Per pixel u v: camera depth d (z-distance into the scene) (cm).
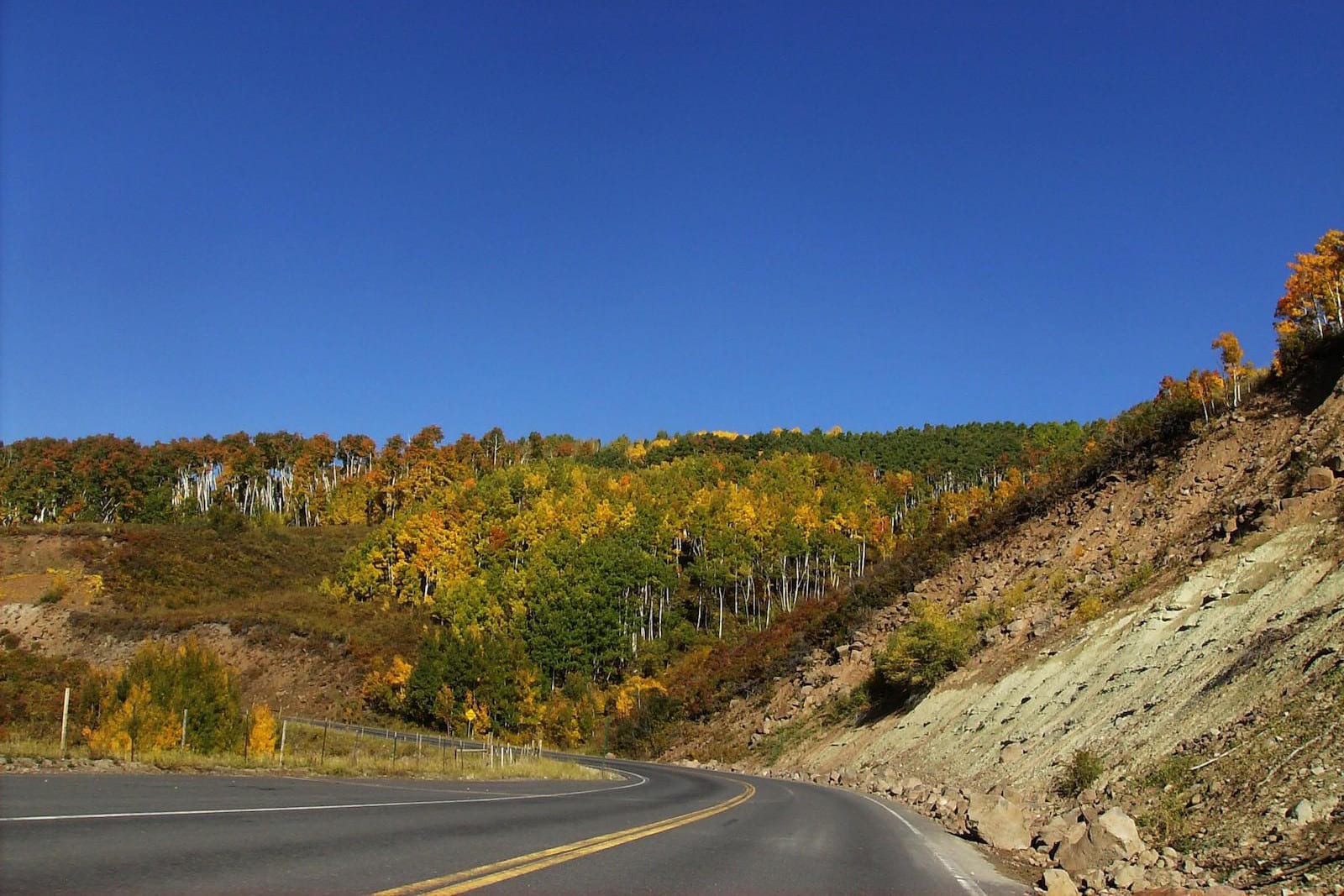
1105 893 1009
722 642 7812
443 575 9188
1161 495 3372
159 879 693
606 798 2008
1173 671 1994
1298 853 973
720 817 1630
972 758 2516
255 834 962
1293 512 2442
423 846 973
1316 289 3575
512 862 913
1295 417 3141
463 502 10800
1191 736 1591
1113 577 3083
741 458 15038
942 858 1254
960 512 7006
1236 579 2241
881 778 2788
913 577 4662
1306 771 1163
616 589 8556
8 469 12825
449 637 7388
